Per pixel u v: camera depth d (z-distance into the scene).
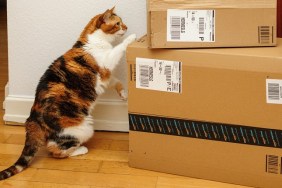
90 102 1.73
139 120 1.56
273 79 1.35
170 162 1.59
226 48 1.42
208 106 1.45
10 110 2.03
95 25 1.72
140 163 1.64
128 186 1.54
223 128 1.46
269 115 1.39
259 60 1.35
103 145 1.85
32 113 1.71
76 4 1.84
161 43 1.41
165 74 1.47
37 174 1.62
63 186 1.54
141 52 1.47
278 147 1.42
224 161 1.50
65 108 1.66
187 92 1.46
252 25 1.40
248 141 1.45
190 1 1.38
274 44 1.42
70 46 1.91
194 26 1.40
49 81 1.69
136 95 1.53
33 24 1.90
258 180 1.49
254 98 1.39
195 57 1.41
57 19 1.88
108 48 1.74
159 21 1.39
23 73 1.98
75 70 1.68
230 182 1.53
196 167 1.55
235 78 1.39
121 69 1.88
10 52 1.96
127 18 1.83
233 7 1.38
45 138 1.68
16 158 1.75
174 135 1.54
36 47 1.93
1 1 4.25
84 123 1.73
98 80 1.72
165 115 1.52
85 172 1.63
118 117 1.96
